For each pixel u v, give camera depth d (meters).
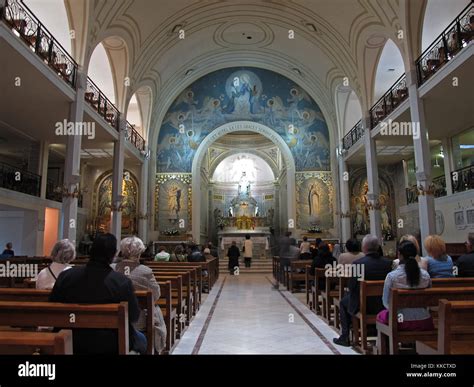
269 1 17.73
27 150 15.94
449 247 11.91
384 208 22.28
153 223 22.77
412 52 12.47
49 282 4.40
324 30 17.67
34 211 14.89
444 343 3.02
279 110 24.12
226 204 30.66
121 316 2.99
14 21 9.35
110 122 16.11
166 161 23.61
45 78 10.34
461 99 12.32
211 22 19.23
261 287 14.12
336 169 22.78
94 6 12.65
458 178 15.65
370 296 5.51
